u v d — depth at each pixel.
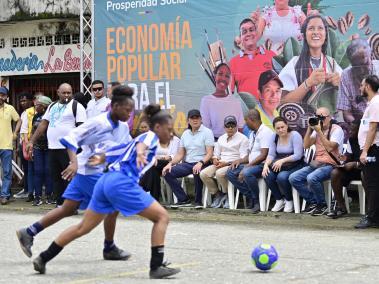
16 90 21.94
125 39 17.64
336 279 8.45
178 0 16.97
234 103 16.42
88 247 10.99
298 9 15.62
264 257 8.91
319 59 15.41
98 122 9.18
